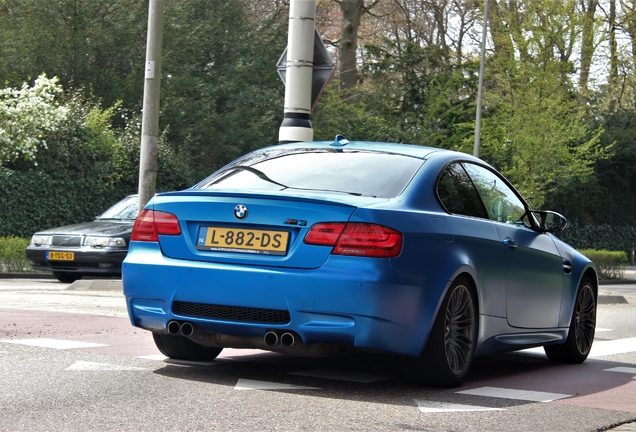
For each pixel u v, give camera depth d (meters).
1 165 24.47
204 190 6.18
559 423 5.27
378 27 51.12
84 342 7.77
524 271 7.29
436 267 6.00
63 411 4.98
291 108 11.48
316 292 5.62
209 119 31.05
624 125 48.47
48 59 28.64
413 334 5.87
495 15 36.34
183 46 31.58
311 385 6.12
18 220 24.20
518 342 7.33
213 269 5.87
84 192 25.66
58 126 25.41
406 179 6.31
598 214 47.59
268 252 5.81
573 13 33.91
